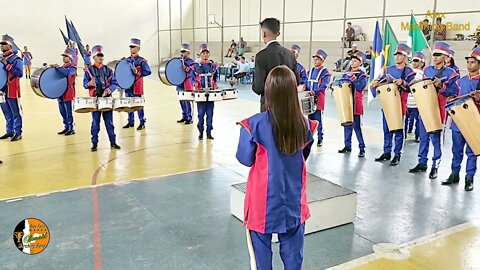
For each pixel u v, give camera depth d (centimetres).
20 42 2158
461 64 1295
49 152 648
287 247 245
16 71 700
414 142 752
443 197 469
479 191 489
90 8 2308
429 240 364
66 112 766
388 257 334
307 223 371
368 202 452
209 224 390
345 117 625
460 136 500
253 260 242
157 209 423
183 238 361
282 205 232
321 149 689
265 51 328
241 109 1093
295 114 227
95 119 651
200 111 736
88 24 2314
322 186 412
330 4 1758
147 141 732
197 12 2602
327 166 591
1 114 980
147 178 523
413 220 406
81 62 2288
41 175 530
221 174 544
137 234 367
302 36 1903
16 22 2134
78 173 541
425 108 524
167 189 483
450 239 366
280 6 1986
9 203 432
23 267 311
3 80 697
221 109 1090
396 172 564
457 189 496
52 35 2227
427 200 460
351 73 634
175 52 2634
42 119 930
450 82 511
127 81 771
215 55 2402
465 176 505
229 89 752
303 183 242
